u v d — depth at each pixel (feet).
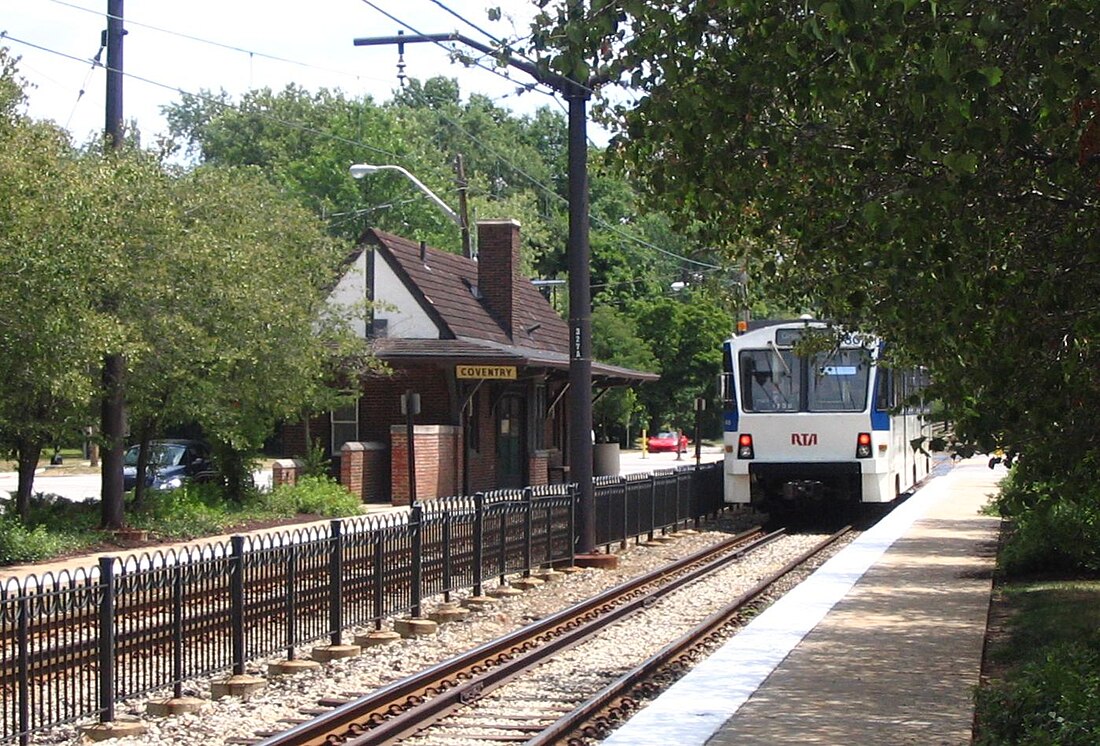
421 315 113.29
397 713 34.60
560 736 31.45
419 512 52.70
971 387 27.25
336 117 224.12
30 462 73.05
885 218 26.78
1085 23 22.49
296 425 111.14
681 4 30.12
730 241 36.76
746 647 41.83
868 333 44.27
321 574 45.14
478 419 116.67
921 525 84.07
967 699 33.99
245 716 35.06
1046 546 59.41
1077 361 26.21
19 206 59.82
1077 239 27.22
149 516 78.33
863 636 43.88
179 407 78.74
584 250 71.67
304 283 92.73
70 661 34.04
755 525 100.37
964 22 22.97
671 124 30.09
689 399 230.68
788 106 29.30
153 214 73.67
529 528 65.51
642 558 76.33
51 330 60.95
